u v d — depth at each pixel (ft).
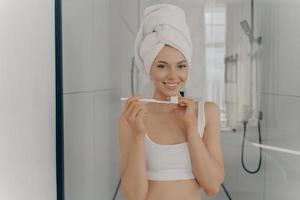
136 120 3.17
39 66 3.17
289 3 3.44
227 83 3.37
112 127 3.38
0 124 2.70
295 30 3.47
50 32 3.36
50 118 3.35
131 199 3.16
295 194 3.50
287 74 3.47
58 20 3.40
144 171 3.11
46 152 3.28
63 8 3.41
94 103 3.41
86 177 3.42
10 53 2.80
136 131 3.16
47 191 3.30
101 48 3.39
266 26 3.43
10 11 2.80
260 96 3.43
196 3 3.35
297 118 3.48
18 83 2.89
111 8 3.38
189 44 3.18
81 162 3.43
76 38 3.41
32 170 3.07
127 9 3.35
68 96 3.43
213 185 3.17
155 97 3.24
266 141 3.44
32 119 3.07
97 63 3.40
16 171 2.88
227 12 3.38
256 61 3.42
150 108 3.22
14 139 2.85
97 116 3.40
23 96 2.95
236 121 3.39
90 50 3.41
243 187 3.41
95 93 3.40
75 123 3.42
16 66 2.87
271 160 3.45
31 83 3.05
